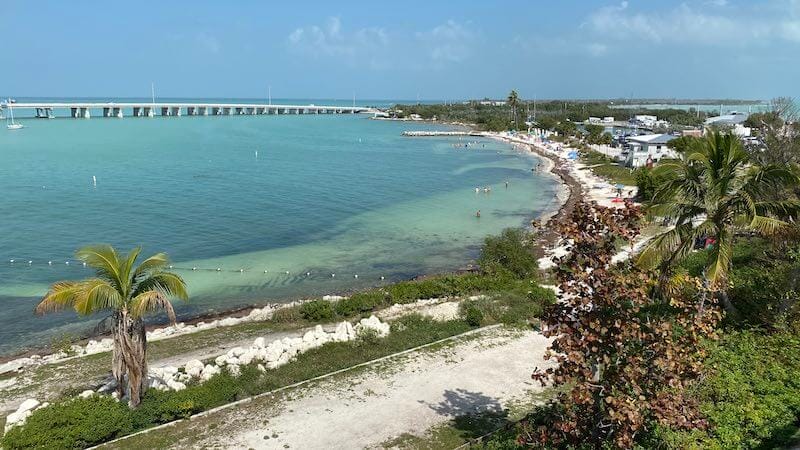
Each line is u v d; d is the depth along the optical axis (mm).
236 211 61938
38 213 58062
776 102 63594
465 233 54938
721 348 21000
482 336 27828
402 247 49781
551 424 16797
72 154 105188
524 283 36031
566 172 95312
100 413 18938
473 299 32875
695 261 30344
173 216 58688
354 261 45562
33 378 24578
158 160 101062
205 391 21391
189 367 24141
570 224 13211
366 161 108688
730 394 17703
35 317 33500
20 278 39625
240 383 22609
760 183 22344
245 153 116250
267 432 19375
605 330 12531
